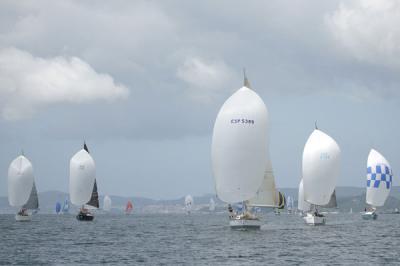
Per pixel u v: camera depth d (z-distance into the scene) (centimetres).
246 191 11012
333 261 7544
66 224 19362
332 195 14938
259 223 11894
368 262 7425
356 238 11162
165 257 8138
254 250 8862
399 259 7719
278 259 7788
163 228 16388
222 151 11006
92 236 12719
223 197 11075
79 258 8162
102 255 8519
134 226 17938
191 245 9862
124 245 10144
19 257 8362
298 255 8200
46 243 10738
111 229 15925
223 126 11019
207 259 7850
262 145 11075
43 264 7550
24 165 19188
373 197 18838
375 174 18775
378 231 13500
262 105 11156
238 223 11762
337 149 14000
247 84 11438
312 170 13950
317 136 14062
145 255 8438
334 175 13988
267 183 11894
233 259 7819
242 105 10994
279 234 12044
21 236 12812
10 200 19300
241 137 10931
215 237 11462
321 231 13325
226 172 10994
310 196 14075
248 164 10962
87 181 19812
